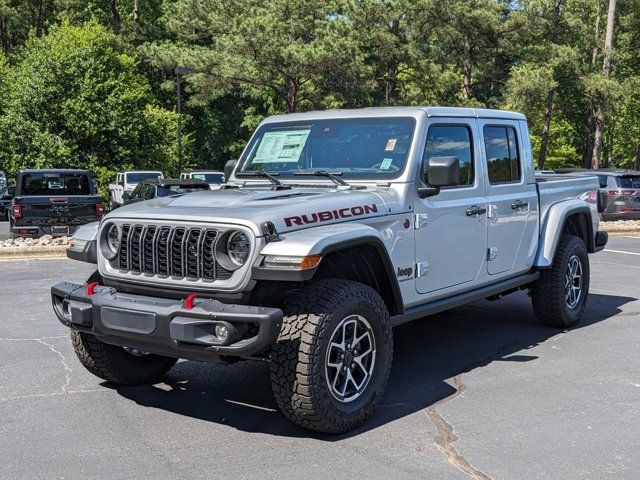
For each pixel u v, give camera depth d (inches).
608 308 327.0
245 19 1181.1
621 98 1566.2
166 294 176.2
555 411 189.2
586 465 154.9
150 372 213.6
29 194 582.2
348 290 172.1
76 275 434.3
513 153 254.5
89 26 1342.3
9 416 188.4
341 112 224.4
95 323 176.6
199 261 168.2
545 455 160.4
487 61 1508.4
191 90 1499.8
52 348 258.7
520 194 254.2
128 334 170.1
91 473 152.8
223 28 1318.9
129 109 1259.8
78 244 200.8
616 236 671.8
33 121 1167.0
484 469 153.2
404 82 1521.9
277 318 156.7
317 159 218.7
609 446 165.3
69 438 173.0
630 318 305.0
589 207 293.1
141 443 169.8
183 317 161.5
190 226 170.1
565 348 255.0
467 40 1433.3
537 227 265.7
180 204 184.7
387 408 193.0
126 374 208.2
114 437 173.6
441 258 215.5
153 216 176.9
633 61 1769.2
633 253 536.7
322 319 164.1
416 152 205.5
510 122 253.3
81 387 213.3
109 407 195.6
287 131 229.5
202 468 155.1
